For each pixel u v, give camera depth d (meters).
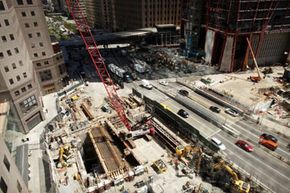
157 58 135.75
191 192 50.25
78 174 56.22
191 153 60.16
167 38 164.88
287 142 63.56
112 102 86.00
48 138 69.44
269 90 94.19
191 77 111.00
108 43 153.00
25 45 79.44
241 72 116.81
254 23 108.19
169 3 171.12
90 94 97.94
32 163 60.91
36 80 84.44
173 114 71.62
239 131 68.06
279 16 111.31
